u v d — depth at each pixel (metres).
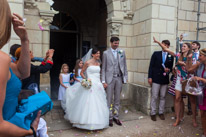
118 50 3.75
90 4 8.41
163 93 4.04
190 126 3.62
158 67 3.95
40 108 1.18
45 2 4.25
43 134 1.71
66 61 9.28
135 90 4.82
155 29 4.30
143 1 4.55
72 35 9.10
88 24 8.57
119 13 4.93
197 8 5.26
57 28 8.52
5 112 0.94
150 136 3.18
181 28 5.12
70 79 4.57
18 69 1.26
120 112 4.47
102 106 3.38
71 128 3.47
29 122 1.05
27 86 2.38
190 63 3.28
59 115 4.18
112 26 4.86
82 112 3.24
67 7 8.31
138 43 4.82
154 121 3.91
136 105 4.78
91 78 3.51
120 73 3.80
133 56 5.09
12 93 0.97
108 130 3.42
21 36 1.17
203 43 5.41
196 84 3.01
